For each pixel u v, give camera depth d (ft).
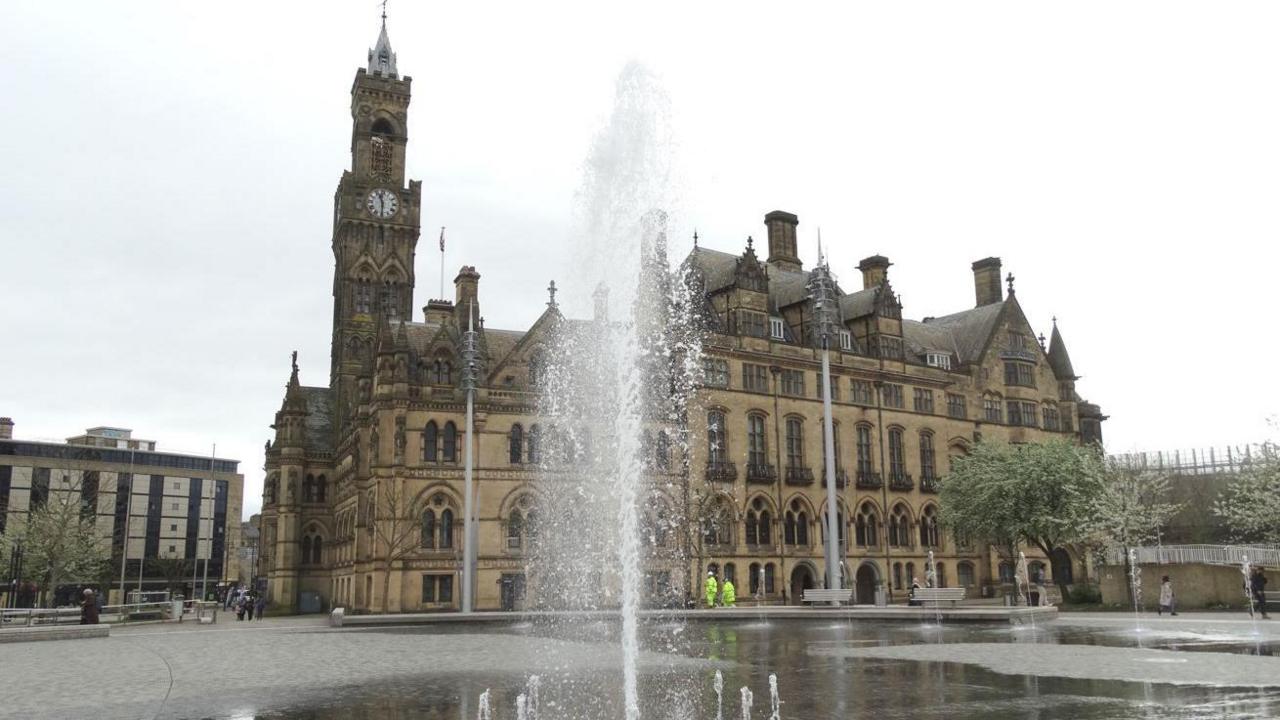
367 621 164.96
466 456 192.54
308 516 306.55
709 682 71.20
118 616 224.94
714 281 265.34
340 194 325.42
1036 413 319.88
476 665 88.43
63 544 287.07
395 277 319.68
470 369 196.34
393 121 333.01
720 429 243.60
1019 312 323.98
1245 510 230.68
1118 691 62.59
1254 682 66.23
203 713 61.11
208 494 555.28
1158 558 196.85
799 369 263.49
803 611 149.69
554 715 57.47
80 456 497.46
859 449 274.16
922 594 168.14
